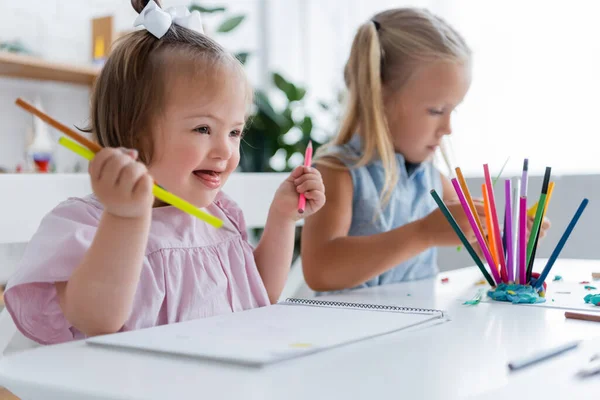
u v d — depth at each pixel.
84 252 0.59
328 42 2.55
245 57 2.40
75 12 2.19
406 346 0.45
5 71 1.89
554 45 1.83
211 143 0.70
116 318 0.54
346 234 1.06
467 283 0.89
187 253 0.72
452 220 0.78
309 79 2.59
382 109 1.10
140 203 0.49
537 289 0.74
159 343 0.44
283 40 2.67
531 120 1.86
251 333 0.48
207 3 2.72
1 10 1.98
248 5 2.73
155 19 0.71
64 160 2.10
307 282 1.03
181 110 0.68
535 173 1.67
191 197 0.71
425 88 1.07
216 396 0.33
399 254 0.96
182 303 0.69
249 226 1.18
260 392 0.34
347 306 0.62
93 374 0.38
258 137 2.36
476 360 0.41
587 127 1.79
